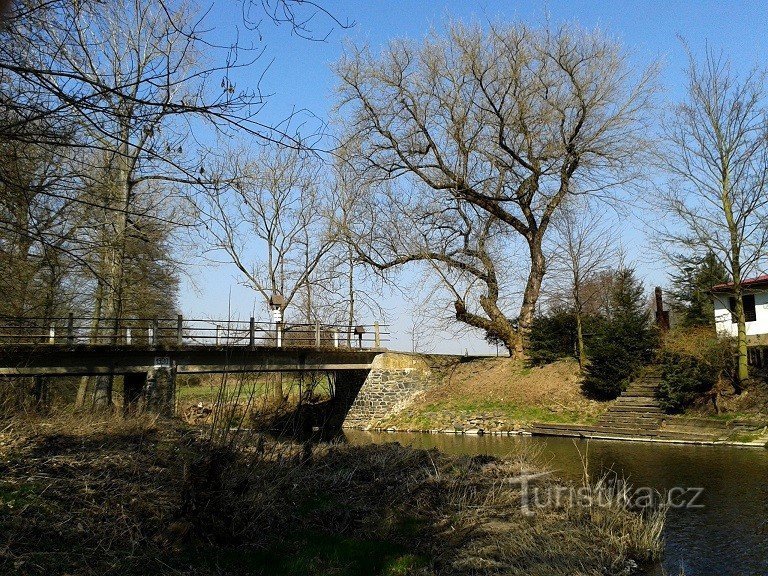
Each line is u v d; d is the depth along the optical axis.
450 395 30.61
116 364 20.00
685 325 31.89
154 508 7.88
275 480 9.21
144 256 20.45
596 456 18.27
